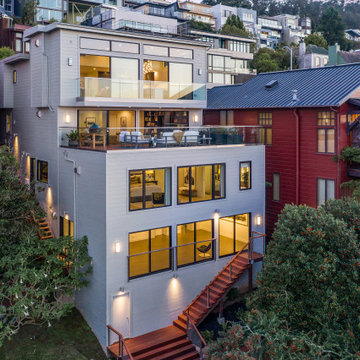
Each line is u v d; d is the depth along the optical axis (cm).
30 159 2495
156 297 1827
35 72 2294
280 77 2822
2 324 1524
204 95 2503
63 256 1809
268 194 2553
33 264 1838
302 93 2406
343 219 1487
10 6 6619
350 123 2130
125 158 1722
